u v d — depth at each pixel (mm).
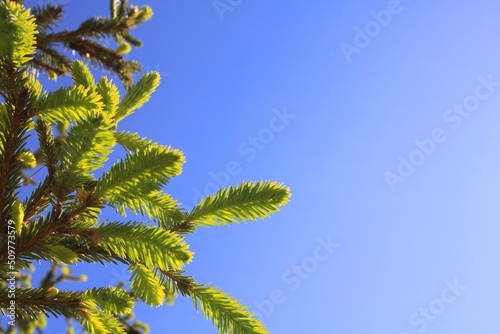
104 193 652
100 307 709
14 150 652
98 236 658
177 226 705
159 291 711
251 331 702
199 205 709
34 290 664
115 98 705
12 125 649
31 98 646
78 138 634
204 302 704
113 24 1504
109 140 636
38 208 668
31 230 651
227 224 712
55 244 654
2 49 626
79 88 649
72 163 637
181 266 666
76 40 1462
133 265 698
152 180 651
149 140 773
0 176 651
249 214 709
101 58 1490
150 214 699
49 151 660
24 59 633
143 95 762
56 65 1433
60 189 646
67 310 667
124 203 674
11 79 638
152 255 666
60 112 653
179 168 652
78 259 669
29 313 662
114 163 649
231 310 704
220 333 703
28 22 622
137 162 648
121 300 717
